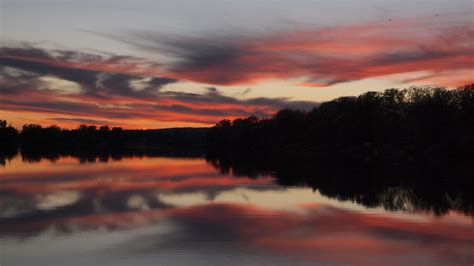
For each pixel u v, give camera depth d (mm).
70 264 23766
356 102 148125
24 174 77312
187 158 151125
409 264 24172
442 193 52875
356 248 27047
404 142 130500
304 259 24750
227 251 26109
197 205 42938
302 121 194500
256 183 63344
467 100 105125
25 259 24562
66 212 38562
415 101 125938
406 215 38125
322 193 52281
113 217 36375
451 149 98625
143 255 25281
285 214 38156
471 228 32938
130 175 76500
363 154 138750
